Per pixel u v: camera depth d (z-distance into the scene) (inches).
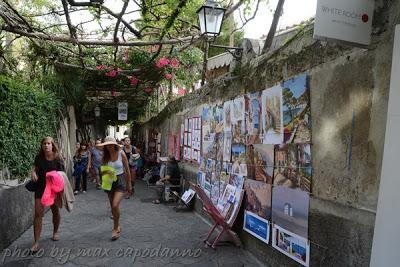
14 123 254.7
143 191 470.9
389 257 103.9
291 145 167.5
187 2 233.3
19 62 382.3
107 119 1147.9
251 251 210.7
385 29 113.7
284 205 171.8
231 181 240.2
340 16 111.9
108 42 284.0
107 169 242.8
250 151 212.5
